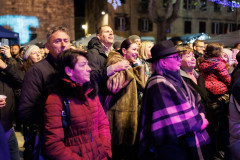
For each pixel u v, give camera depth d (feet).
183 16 98.27
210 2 100.37
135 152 7.54
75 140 5.65
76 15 120.57
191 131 6.90
